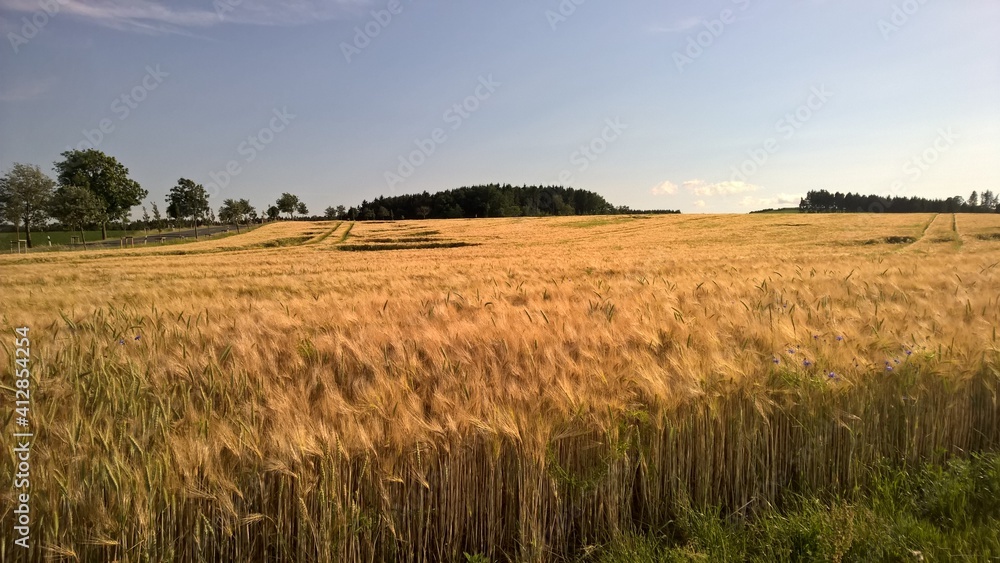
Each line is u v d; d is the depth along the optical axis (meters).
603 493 3.77
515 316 7.21
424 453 3.60
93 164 60.75
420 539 3.51
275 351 5.70
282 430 3.54
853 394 4.40
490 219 82.69
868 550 3.17
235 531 3.32
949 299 8.24
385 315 8.36
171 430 3.63
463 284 14.99
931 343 5.18
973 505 3.64
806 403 4.27
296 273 21.64
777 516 3.62
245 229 75.75
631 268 19.58
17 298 12.13
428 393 4.50
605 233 54.00
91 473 3.17
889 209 91.88
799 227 51.78
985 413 4.82
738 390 4.16
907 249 31.44
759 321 6.43
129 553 3.09
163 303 10.79
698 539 3.44
